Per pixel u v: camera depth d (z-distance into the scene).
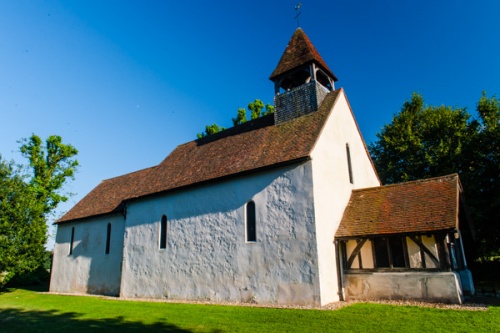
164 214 18.56
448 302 11.60
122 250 21.38
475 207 22.09
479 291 15.18
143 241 19.20
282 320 10.21
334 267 13.67
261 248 14.14
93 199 27.58
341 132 17.27
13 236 21.80
